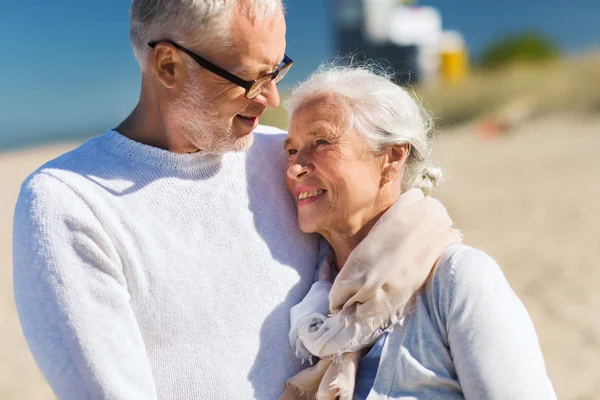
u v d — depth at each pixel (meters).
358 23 18.83
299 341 2.09
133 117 2.07
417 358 1.95
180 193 2.01
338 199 2.11
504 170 10.81
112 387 1.73
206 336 1.98
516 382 1.83
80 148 1.99
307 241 2.27
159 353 1.92
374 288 1.96
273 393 2.07
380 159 2.13
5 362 5.40
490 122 14.58
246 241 2.10
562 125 14.12
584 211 8.13
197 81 1.94
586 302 5.59
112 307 1.80
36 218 1.80
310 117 2.11
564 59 21.30
